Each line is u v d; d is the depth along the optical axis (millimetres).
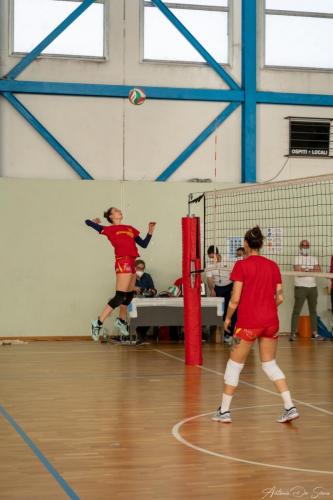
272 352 7828
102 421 7855
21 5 16312
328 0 17594
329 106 17594
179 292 15844
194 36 17109
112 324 16359
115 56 16703
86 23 16594
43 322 16109
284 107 17391
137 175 16797
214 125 17047
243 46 17172
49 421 7863
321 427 7594
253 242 7703
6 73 16234
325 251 16922
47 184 16188
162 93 16797
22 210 16062
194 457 6395
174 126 16953
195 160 17047
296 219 16875
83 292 16281
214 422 7816
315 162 17516
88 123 16609
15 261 16016
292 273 10562
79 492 5402
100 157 16656
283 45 17469
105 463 6195
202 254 16500
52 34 16375
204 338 16016
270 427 7582
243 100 17125
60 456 6422
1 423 7770
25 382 10438
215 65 17062
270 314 7621
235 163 17203
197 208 16734
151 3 16891
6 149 16234
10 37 16250
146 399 9141
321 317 16969
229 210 16641
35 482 5648
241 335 7633
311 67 17578
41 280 16109
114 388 9953
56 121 16469
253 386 10094
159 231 16641
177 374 11242
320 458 6367
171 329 16172
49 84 16328
